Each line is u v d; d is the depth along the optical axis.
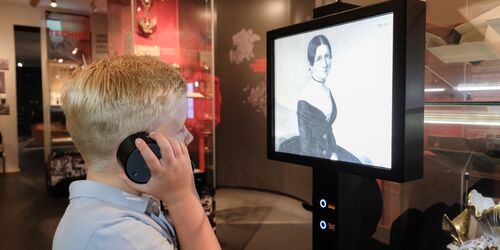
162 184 0.64
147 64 0.71
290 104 1.52
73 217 0.66
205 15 3.52
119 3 3.85
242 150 5.50
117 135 0.65
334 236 1.49
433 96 1.53
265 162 5.30
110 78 0.67
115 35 4.12
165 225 0.71
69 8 6.77
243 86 5.39
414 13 1.05
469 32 1.41
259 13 5.12
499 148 1.34
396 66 1.07
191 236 0.66
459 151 1.48
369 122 1.19
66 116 0.70
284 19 4.83
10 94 6.88
